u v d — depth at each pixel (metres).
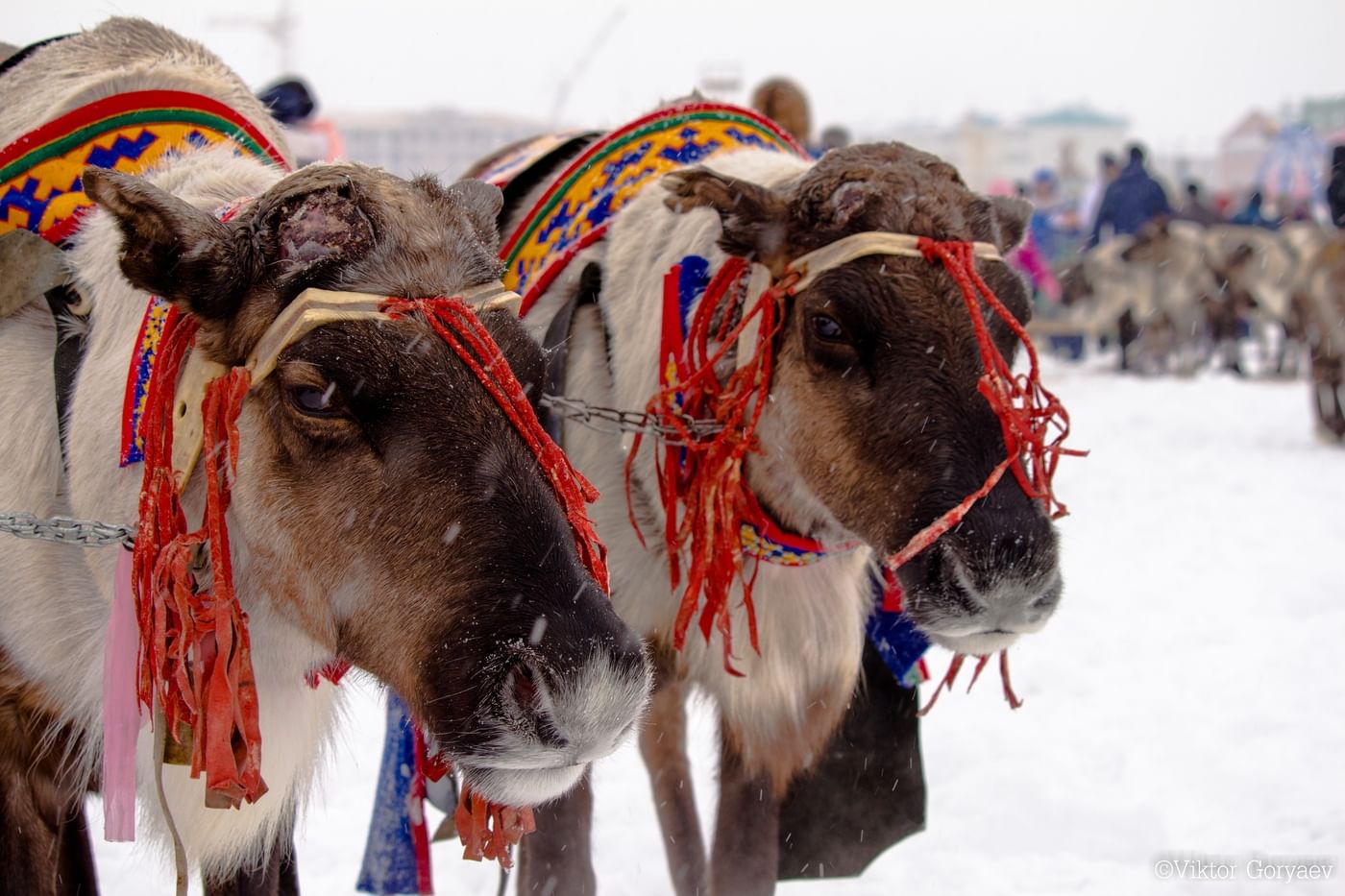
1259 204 18.58
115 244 2.89
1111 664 6.20
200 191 2.97
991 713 5.65
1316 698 5.69
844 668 3.80
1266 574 7.61
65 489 2.92
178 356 2.63
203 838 3.00
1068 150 31.59
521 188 4.40
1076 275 18.12
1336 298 11.62
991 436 3.11
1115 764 5.09
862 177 3.33
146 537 2.60
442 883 4.47
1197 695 5.78
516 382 2.48
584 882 3.78
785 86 6.25
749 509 3.55
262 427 2.55
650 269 3.77
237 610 2.59
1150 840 4.52
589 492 2.60
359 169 2.62
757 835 3.83
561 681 2.30
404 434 2.44
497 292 2.59
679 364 3.57
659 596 3.75
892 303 3.19
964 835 4.64
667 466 3.55
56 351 2.94
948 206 3.32
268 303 2.51
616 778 5.21
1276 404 14.54
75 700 2.97
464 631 2.36
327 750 3.36
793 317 3.35
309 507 2.51
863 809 4.09
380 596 2.46
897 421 3.16
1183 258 17.09
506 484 2.42
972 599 3.03
